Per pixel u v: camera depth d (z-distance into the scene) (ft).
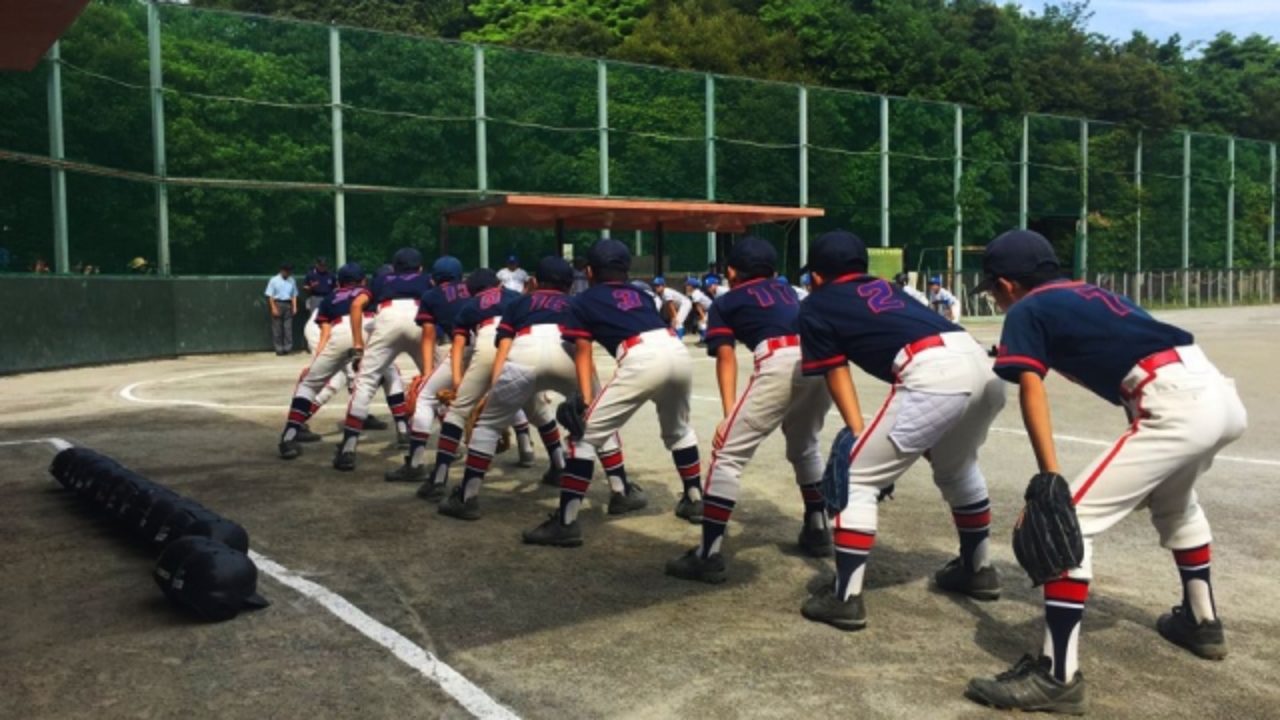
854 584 14.05
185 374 53.62
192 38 67.31
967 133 113.09
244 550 16.58
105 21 61.67
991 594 15.38
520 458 26.86
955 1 153.17
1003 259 12.69
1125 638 13.83
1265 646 13.53
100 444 29.73
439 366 24.76
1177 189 138.00
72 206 58.80
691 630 13.98
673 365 18.63
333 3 153.38
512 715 11.16
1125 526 19.97
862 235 103.24
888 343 13.87
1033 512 11.43
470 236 78.74
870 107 103.60
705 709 11.35
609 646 13.34
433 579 16.37
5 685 12.04
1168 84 143.43
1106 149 128.67
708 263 89.35
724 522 16.25
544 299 20.63
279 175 71.00
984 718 11.23
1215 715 11.39
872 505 14.05
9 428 33.42
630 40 133.28
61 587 15.89
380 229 75.56
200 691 11.84
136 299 63.21
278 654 13.00
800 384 16.20
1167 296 136.36
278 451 28.68
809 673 12.44
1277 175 152.46
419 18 163.94
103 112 61.41
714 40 131.54
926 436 13.65
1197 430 11.82
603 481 24.77
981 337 74.54
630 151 87.76
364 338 27.94
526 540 18.58
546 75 83.10
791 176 97.76
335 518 20.65
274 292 69.51
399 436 29.63
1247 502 21.85
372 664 12.66
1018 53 147.23
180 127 66.64
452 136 78.48
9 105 54.34
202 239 67.97
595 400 18.60
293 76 71.51
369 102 74.69
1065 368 12.52
